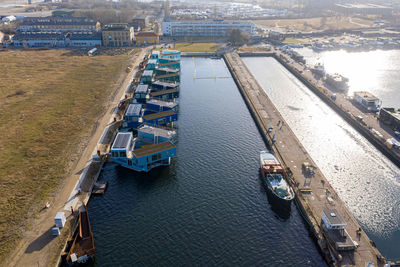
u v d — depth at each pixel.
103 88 187.50
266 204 96.81
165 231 85.62
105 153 120.00
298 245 82.00
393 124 140.25
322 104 174.88
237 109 168.38
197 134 139.88
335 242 77.12
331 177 110.69
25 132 133.88
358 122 146.38
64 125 140.88
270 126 138.62
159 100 156.00
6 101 165.25
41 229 83.19
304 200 94.19
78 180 103.94
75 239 79.81
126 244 81.06
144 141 123.06
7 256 74.94
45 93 177.88
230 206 95.69
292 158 117.12
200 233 85.06
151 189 103.31
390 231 87.50
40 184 100.94
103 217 90.50
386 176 111.69
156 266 74.88
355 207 96.38
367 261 74.31
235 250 79.94
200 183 106.50
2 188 97.94
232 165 116.81
